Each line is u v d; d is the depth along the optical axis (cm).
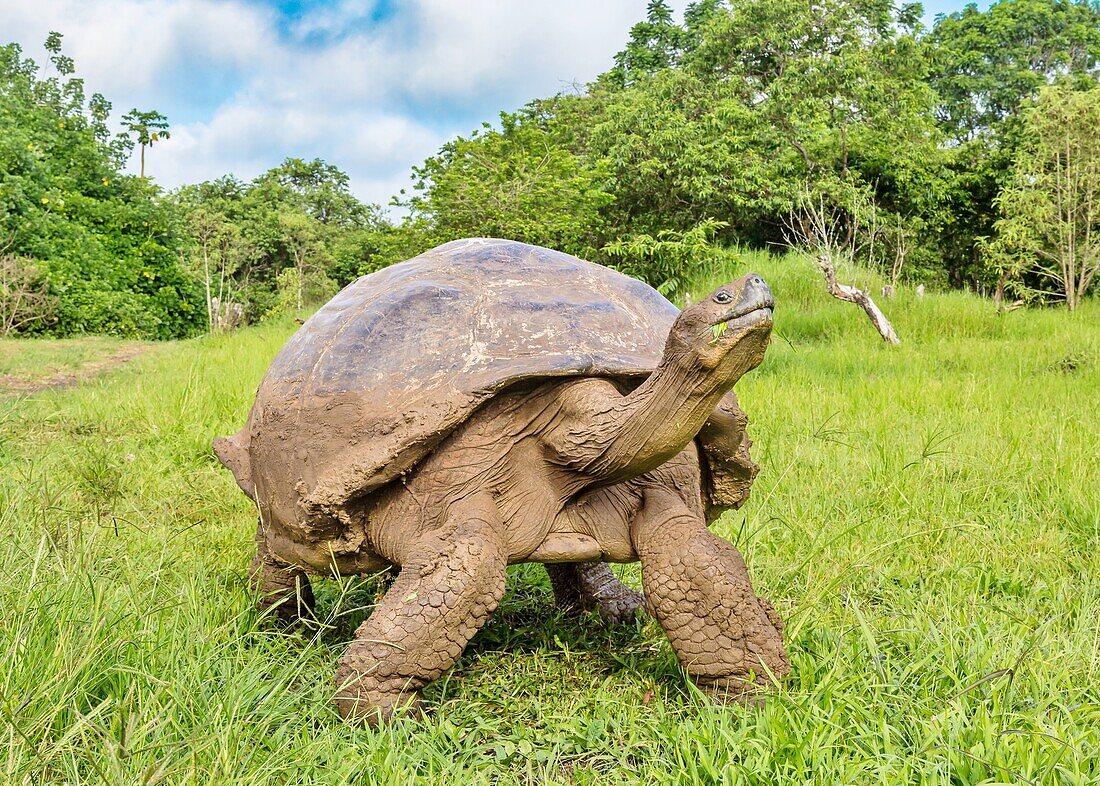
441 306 295
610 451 262
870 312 1178
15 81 2527
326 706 262
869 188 1886
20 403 763
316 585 407
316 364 300
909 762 222
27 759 210
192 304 2316
